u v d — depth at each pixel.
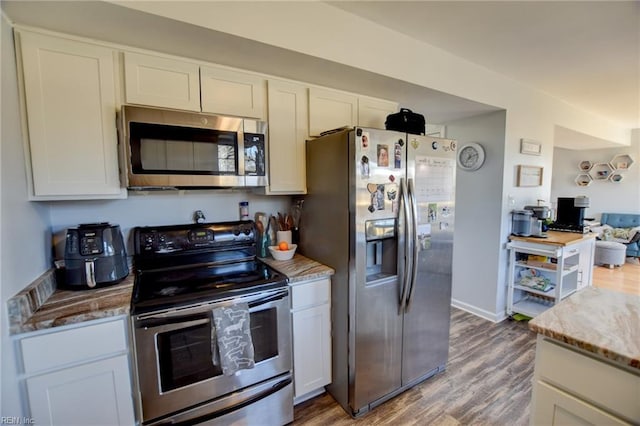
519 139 3.07
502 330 2.92
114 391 1.29
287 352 1.72
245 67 1.80
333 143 1.82
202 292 1.47
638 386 0.85
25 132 1.32
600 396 0.92
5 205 1.12
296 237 2.32
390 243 1.91
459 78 2.40
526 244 2.97
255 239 2.14
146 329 1.32
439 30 1.98
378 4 1.69
